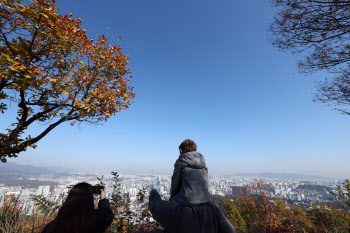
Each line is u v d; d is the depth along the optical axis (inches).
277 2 165.2
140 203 146.5
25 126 179.5
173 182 63.6
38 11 141.3
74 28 162.7
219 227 57.6
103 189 70.7
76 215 52.1
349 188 200.1
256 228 240.4
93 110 185.9
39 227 96.8
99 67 197.5
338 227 193.6
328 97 164.1
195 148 72.0
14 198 122.9
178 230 52.8
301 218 241.4
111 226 121.6
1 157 158.6
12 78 135.8
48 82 156.7
